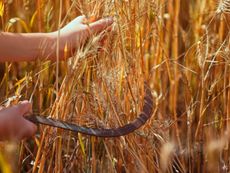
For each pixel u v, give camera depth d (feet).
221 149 6.42
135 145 5.75
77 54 5.24
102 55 5.42
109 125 5.56
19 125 4.74
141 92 5.64
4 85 6.48
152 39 6.55
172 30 7.14
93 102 5.54
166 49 6.98
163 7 6.55
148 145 5.83
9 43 5.32
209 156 6.48
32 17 6.50
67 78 5.33
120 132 5.14
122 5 5.44
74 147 5.92
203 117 6.48
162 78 6.89
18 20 6.38
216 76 6.49
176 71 6.79
